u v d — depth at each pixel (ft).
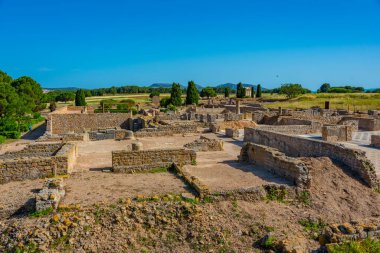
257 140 100.89
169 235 37.93
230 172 57.31
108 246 35.42
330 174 54.44
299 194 48.29
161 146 95.96
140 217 39.14
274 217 43.01
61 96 467.52
